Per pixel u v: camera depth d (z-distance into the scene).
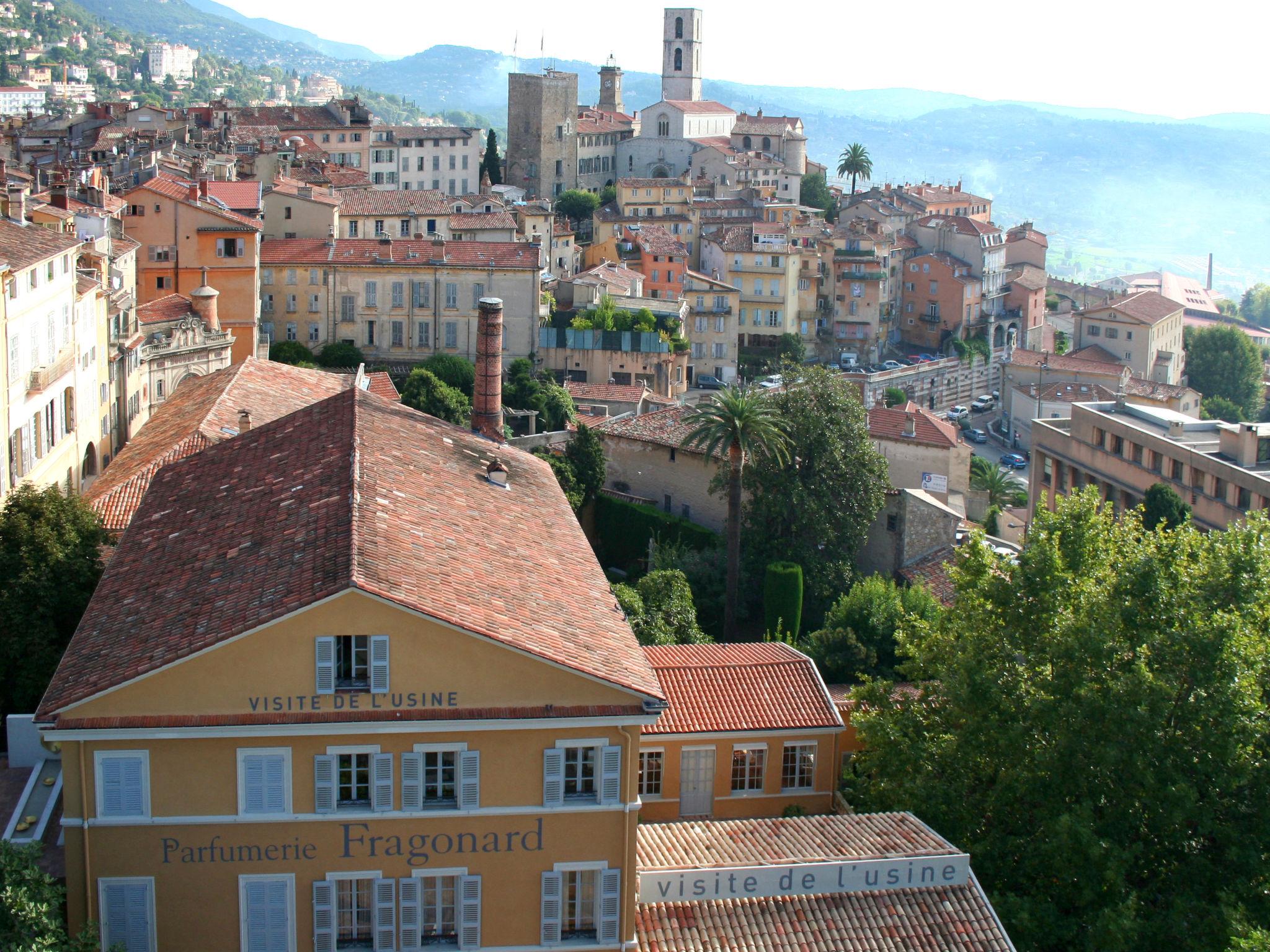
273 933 39.53
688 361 193.88
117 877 38.66
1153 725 51.78
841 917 42.94
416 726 38.66
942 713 59.91
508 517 48.53
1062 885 52.09
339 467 46.16
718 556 105.38
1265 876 50.81
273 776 38.75
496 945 40.47
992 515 133.50
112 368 94.31
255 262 133.38
